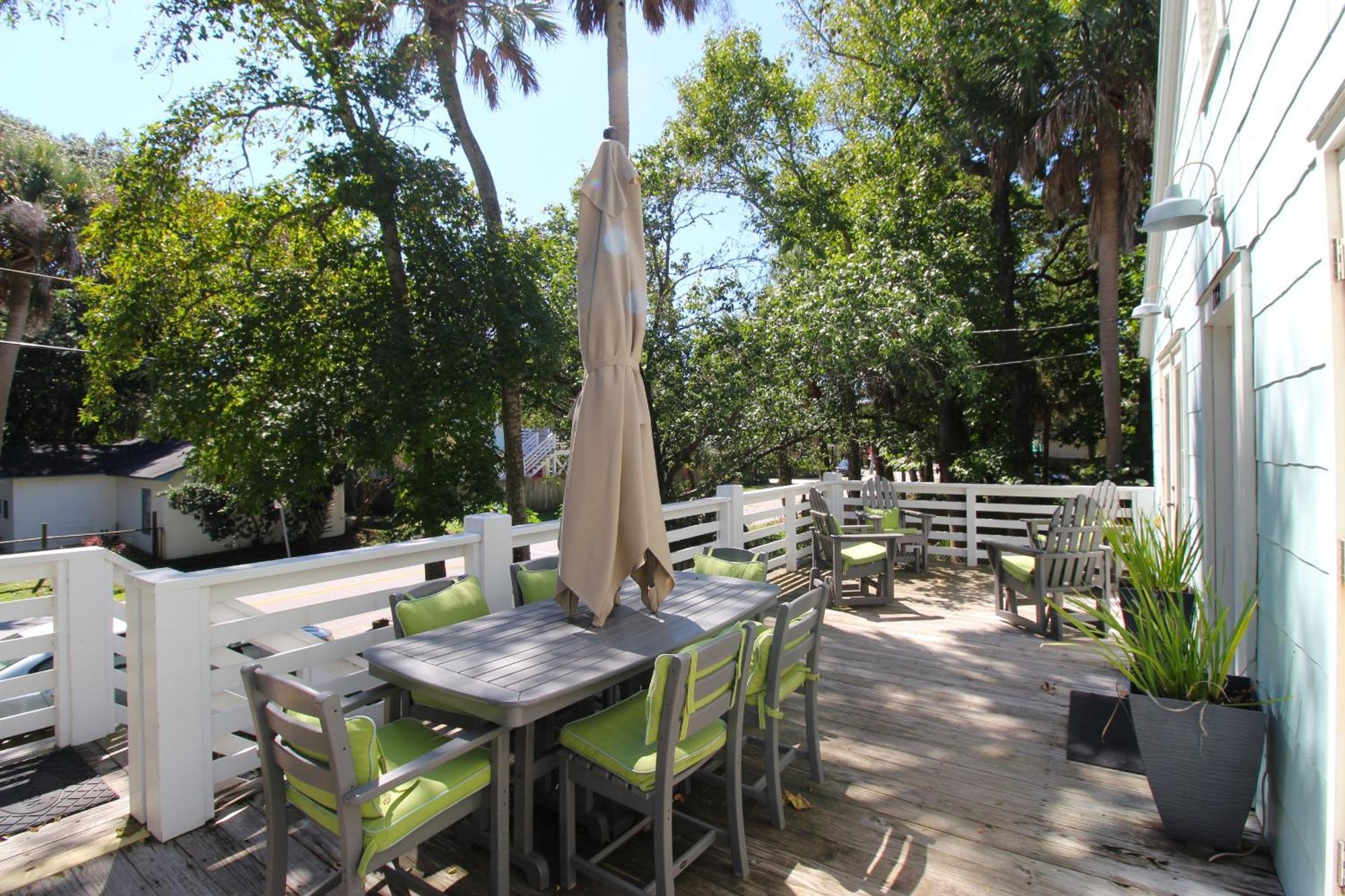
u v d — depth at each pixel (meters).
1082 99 9.37
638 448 2.59
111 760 2.98
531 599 3.09
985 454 11.96
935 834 2.33
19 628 9.38
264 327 7.93
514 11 9.53
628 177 2.68
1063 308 13.89
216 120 7.88
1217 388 3.55
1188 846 2.23
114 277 8.53
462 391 8.04
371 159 7.90
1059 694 3.60
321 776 1.60
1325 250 1.76
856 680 3.84
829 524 5.50
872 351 9.29
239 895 2.02
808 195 13.24
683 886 2.08
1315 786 1.80
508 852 1.94
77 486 17.61
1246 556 2.65
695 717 1.97
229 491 10.70
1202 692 2.27
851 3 13.01
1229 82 2.98
